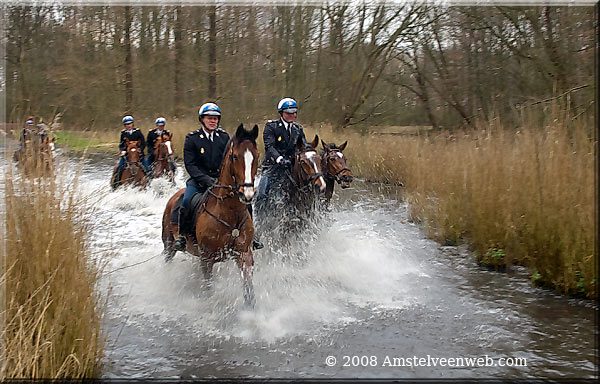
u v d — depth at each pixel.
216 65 24.55
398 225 10.80
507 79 18.62
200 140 6.34
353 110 24.39
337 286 6.96
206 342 5.24
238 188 5.52
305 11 23.88
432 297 6.60
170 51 24.67
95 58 19.84
